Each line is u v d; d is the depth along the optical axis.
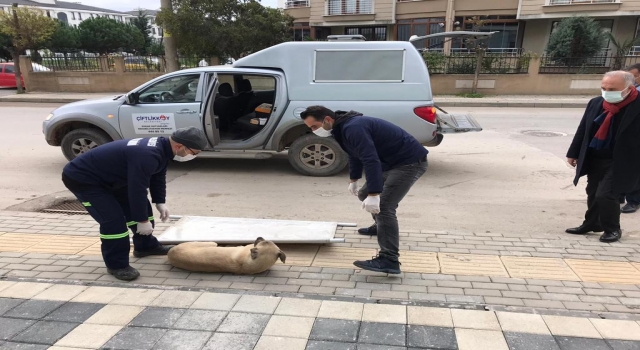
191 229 4.15
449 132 6.44
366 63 6.26
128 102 6.52
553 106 15.43
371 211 3.14
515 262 3.67
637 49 20.83
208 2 17.23
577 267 3.57
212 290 3.17
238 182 6.43
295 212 5.16
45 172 6.92
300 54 6.36
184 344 2.56
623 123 3.71
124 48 51.44
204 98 6.37
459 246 4.02
